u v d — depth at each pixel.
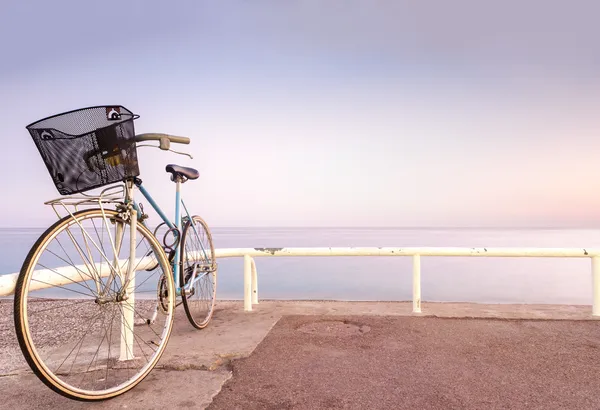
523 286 22.69
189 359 2.82
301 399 2.22
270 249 4.52
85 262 2.21
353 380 2.48
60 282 2.30
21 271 1.92
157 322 3.98
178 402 2.19
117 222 2.38
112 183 2.22
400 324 3.78
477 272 34.31
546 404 2.17
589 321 3.86
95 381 2.48
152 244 2.65
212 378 2.53
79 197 2.18
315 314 4.23
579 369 2.66
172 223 3.20
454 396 2.26
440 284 23.61
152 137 2.62
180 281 3.28
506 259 55.69
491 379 2.50
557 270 36.81
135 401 2.21
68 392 2.04
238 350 3.03
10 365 2.91
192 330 3.66
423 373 2.59
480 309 4.45
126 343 2.80
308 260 52.41
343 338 3.36
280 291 19.42
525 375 2.56
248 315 4.25
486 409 2.11
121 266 2.39
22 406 2.16
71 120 2.05
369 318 4.01
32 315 5.17
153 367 2.53
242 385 2.41
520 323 3.80
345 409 2.11
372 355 2.93
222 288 20.72
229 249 4.44
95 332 3.83
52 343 3.58
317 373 2.59
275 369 2.67
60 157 2.04
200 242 3.82
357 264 44.59
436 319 3.96
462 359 2.85
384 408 2.12
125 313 2.78
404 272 34.19
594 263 4.12
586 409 2.11
